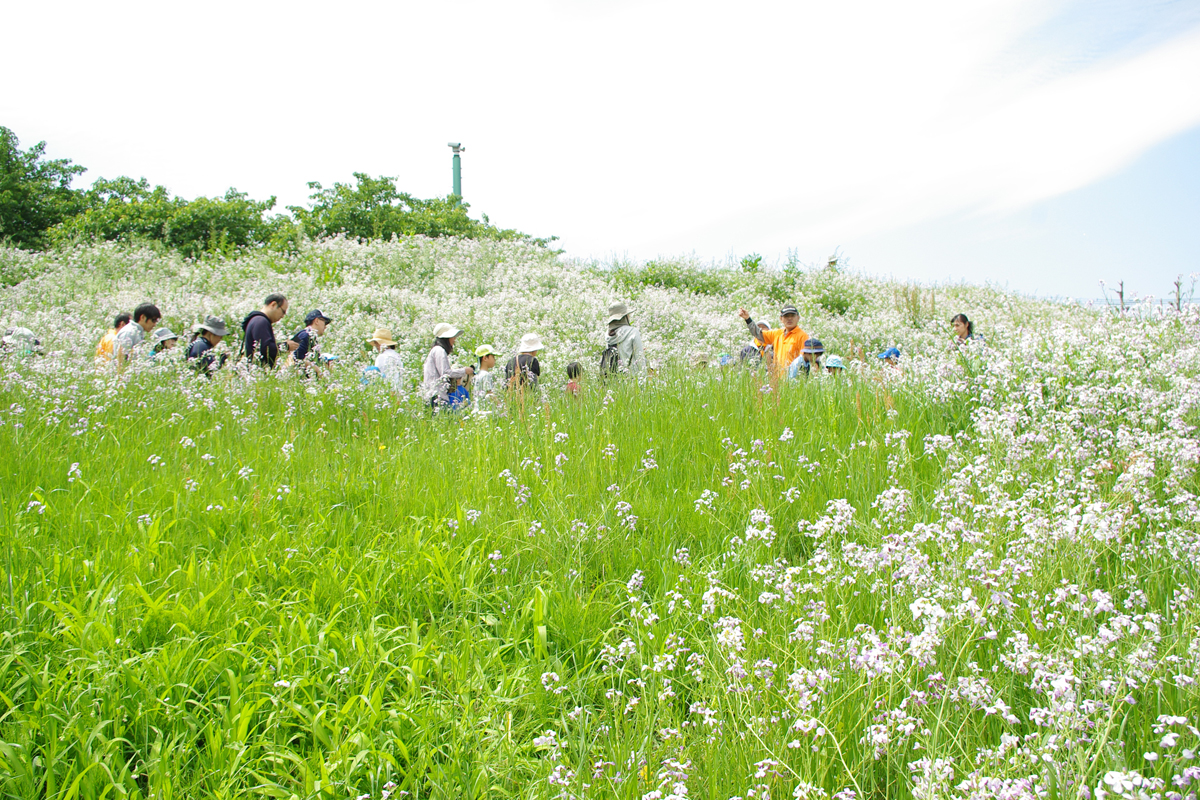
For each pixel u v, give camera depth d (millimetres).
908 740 2430
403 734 2891
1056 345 6809
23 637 3232
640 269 24750
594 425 6535
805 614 3117
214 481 5379
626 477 5488
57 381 7789
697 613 3533
